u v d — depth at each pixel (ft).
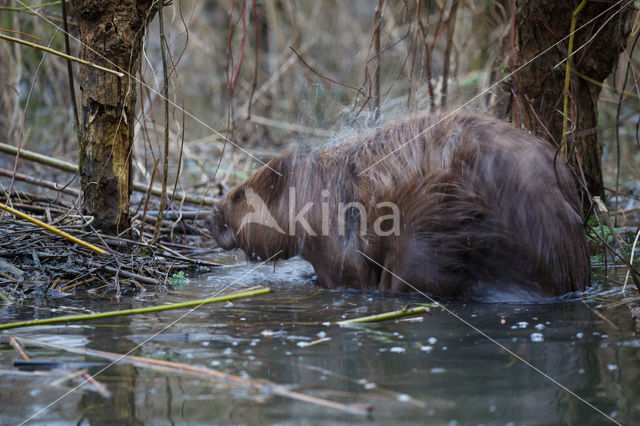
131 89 21.53
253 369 12.72
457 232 18.24
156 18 51.93
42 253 21.20
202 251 26.03
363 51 50.19
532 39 23.66
